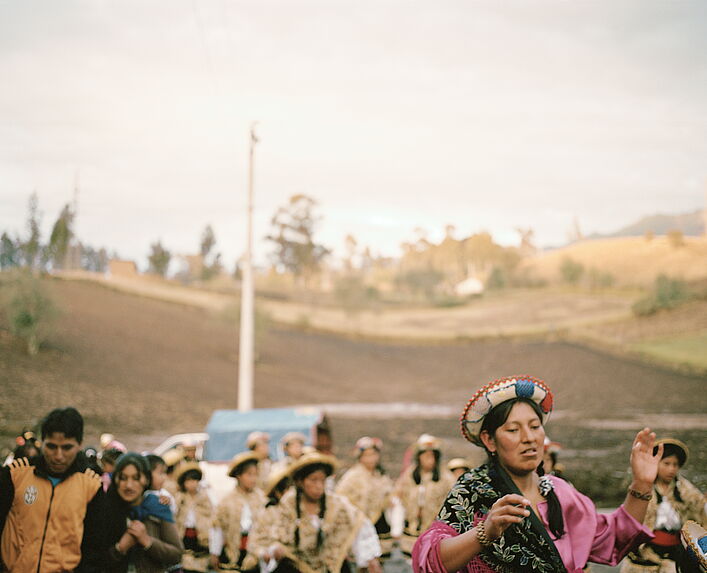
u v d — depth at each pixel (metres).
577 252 93.38
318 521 6.06
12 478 4.74
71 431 4.72
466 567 2.88
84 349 43.38
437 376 57.56
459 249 108.25
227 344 55.22
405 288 108.00
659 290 66.06
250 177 23.75
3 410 31.05
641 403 41.41
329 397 47.09
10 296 40.41
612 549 3.08
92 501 4.82
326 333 72.25
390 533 10.05
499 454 3.01
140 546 5.34
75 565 4.73
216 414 16.23
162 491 6.22
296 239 115.38
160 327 55.00
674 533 6.39
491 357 62.62
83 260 78.81
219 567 8.42
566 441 30.52
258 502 8.51
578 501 3.04
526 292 89.00
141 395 37.81
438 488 9.89
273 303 81.00
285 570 6.03
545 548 2.87
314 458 6.05
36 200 69.88
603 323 67.38
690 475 20.44
